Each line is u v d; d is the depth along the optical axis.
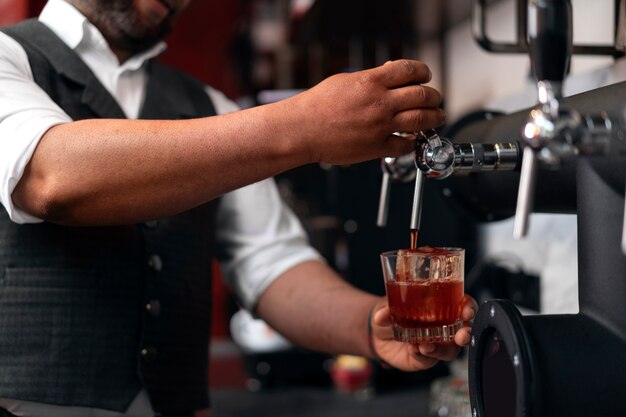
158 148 0.97
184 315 1.40
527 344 0.75
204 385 1.47
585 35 1.78
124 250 1.31
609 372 0.76
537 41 0.67
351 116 0.92
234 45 4.07
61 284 1.25
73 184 0.99
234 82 4.34
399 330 1.04
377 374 2.48
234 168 0.96
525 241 2.09
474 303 1.09
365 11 2.43
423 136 0.93
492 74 2.33
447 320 1.02
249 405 2.34
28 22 1.40
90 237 1.28
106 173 0.98
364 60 2.94
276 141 0.94
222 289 4.07
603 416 0.75
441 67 2.78
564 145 0.66
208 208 1.48
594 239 0.82
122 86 1.45
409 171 1.05
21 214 1.13
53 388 1.24
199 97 1.57
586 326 0.80
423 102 0.92
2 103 1.09
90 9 1.40
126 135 0.98
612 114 0.78
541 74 0.68
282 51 3.58
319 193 2.72
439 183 1.23
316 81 3.34
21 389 1.23
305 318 1.44
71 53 1.36
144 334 1.32
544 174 0.95
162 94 1.48
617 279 0.79
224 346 3.79
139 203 0.99
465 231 2.51
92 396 1.26
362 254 2.53
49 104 1.13
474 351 0.86
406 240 2.53
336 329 1.38
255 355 2.58
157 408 1.33
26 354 1.24
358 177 2.53
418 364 1.20
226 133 0.95
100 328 1.28
